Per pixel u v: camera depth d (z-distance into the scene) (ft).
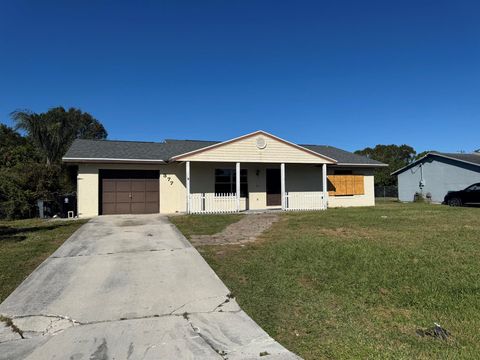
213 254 26.25
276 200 66.90
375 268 21.48
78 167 55.01
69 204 55.11
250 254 25.94
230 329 14.07
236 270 22.04
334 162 64.08
